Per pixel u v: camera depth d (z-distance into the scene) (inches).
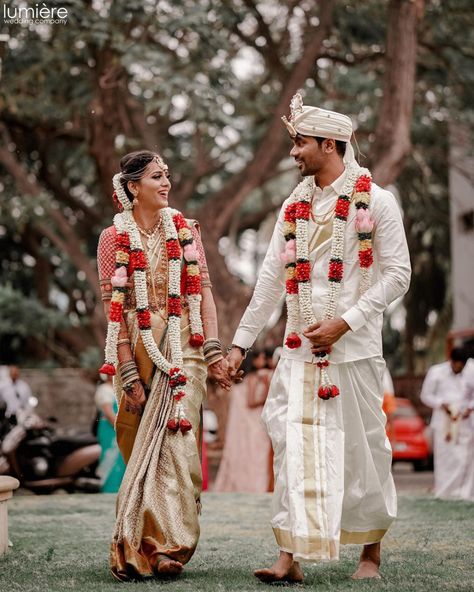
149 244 227.6
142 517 209.2
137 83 704.4
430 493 506.0
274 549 252.1
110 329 220.8
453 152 1007.6
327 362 206.8
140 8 650.2
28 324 1064.2
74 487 558.3
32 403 687.7
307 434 204.2
